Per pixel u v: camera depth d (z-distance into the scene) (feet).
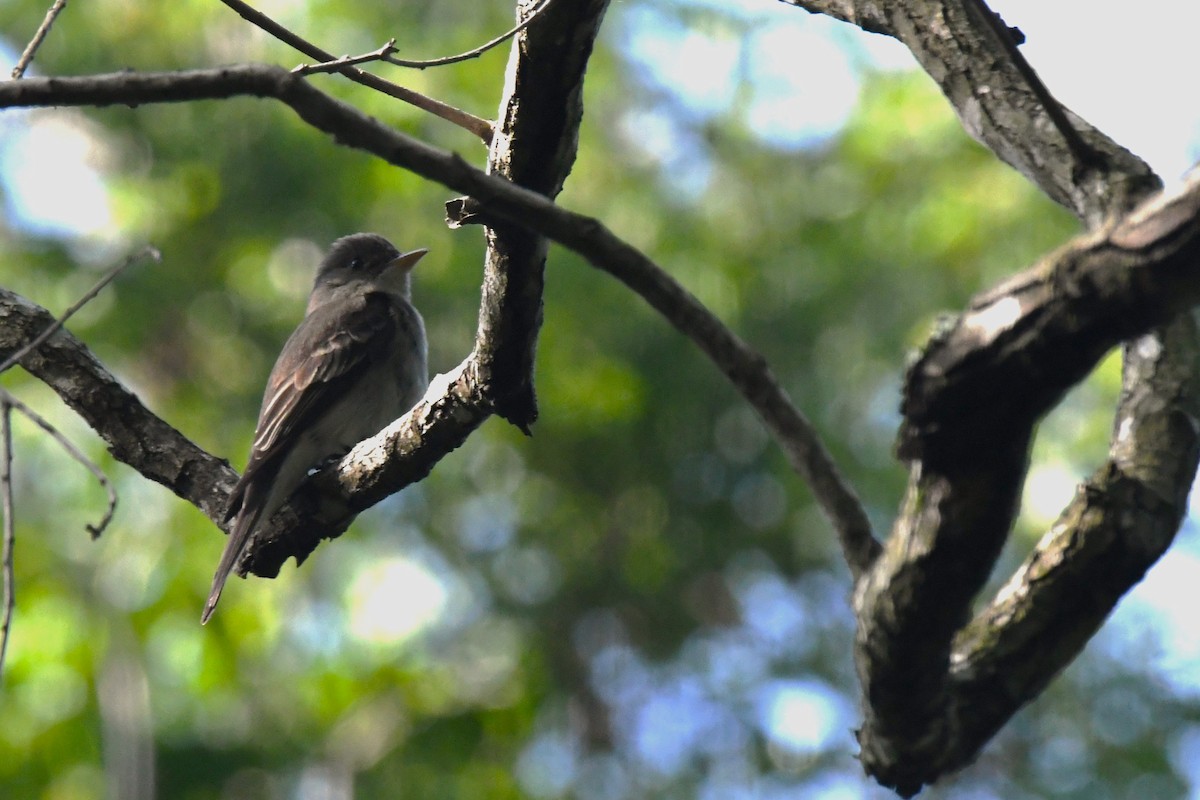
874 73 52.06
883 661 13.99
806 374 47.14
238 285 50.72
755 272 49.08
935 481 12.86
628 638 49.08
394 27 49.75
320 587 49.08
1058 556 15.38
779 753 47.09
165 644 46.52
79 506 47.93
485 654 48.57
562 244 13.53
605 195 51.80
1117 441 15.60
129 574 46.80
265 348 50.55
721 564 48.11
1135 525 15.05
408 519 49.44
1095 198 16.35
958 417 12.35
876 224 49.03
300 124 49.32
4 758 42.73
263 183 49.03
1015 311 11.86
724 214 51.80
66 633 45.01
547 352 46.91
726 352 13.71
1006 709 15.52
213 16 51.44
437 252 48.32
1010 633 15.53
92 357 23.58
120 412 23.35
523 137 17.54
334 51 49.65
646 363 47.26
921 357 12.42
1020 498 13.01
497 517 49.44
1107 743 43.88
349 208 49.14
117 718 43.32
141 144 50.55
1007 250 47.42
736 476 47.88
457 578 49.39
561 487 48.91
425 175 13.38
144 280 50.06
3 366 17.84
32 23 50.72
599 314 47.09
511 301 19.01
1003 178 48.52
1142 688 44.21
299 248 50.88
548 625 48.47
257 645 46.62
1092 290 11.52
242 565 22.81
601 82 52.54
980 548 12.97
